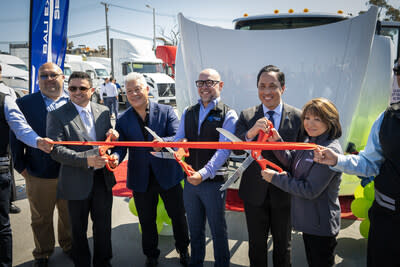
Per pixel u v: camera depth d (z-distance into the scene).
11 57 10.98
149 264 2.54
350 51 2.75
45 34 3.96
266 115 2.01
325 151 1.53
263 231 2.05
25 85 9.63
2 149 2.17
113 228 3.27
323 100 1.71
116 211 3.69
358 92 2.75
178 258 2.69
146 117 2.44
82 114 2.27
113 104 12.04
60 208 2.62
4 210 2.19
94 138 2.30
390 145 1.40
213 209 2.13
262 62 3.03
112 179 2.33
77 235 2.22
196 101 3.23
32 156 2.49
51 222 2.58
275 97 1.94
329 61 2.83
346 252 2.67
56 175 2.51
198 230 2.26
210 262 2.61
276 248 2.06
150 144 1.61
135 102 2.33
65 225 2.69
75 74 2.21
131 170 2.47
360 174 1.59
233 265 2.56
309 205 1.74
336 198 1.77
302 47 2.92
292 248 2.80
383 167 1.49
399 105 1.46
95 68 17.67
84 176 2.16
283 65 2.97
